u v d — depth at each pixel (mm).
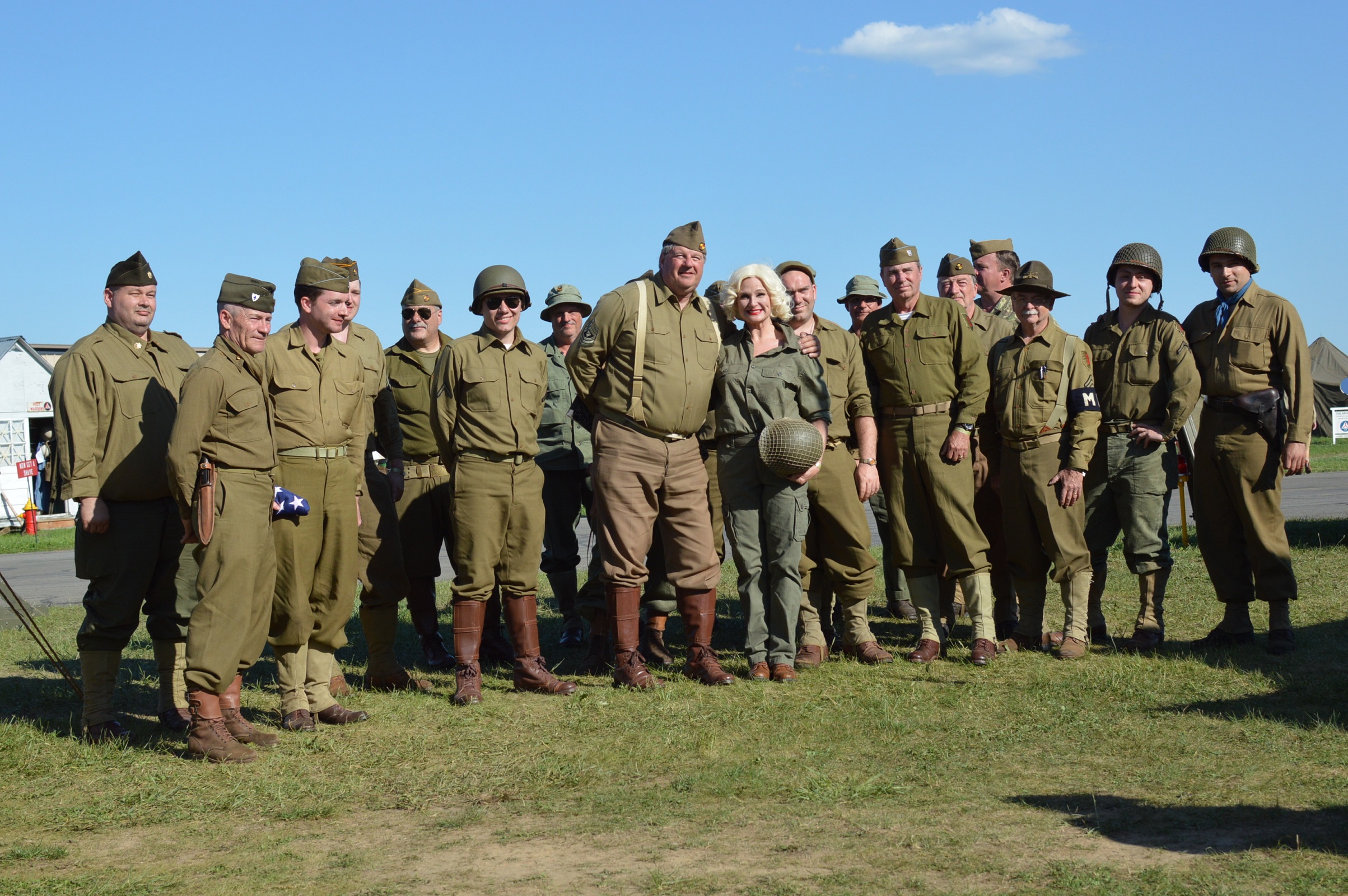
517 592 6652
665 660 7453
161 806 4551
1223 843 3775
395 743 5445
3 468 28141
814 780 4586
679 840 3971
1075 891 3398
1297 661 6570
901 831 3994
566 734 5523
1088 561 6996
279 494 5535
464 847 3980
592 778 4781
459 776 4867
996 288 8844
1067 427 7051
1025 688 6176
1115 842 3824
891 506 7102
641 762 4992
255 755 5215
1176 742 5020
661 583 7453
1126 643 7293
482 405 6492
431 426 7531
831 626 7617
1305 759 4719
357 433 6109
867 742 5215
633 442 6445
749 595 6688
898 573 8828
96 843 4125
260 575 5379
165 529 5844
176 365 5992
